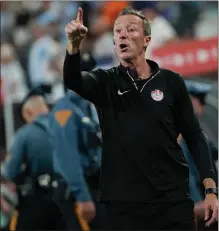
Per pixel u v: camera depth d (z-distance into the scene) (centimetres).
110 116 1441
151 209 1429
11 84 3341
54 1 4212
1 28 4122
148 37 1479
